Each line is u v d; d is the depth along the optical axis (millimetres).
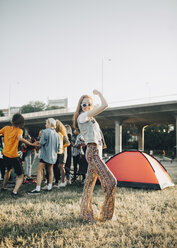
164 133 55125
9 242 2709
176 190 5762
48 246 2648
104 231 3051
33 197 5051
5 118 53031
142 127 48688
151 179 6035
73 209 4035
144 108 34219
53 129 5805
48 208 4098
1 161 6391
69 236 2906
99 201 4539
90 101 3754
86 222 3436
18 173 5160
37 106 84125
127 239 2809
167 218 3557
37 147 7121
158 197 4930
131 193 5391
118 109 36125
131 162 6418
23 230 3174
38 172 5516
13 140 5188
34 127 53719
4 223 3379
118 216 3691
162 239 2838
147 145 56188
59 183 6609
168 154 42844
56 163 6348
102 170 3400
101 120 42531
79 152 7059
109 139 58812
